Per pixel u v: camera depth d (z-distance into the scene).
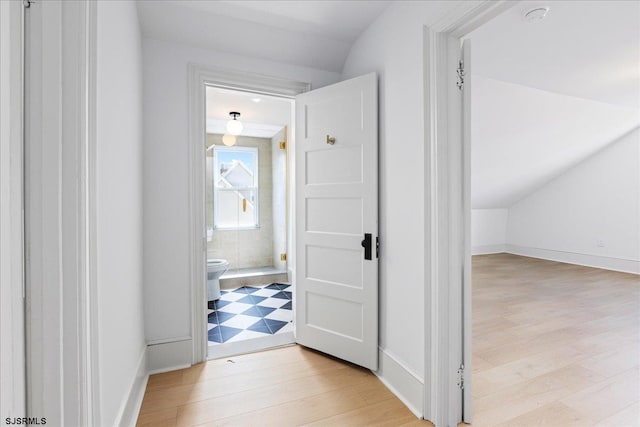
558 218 5.77
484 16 1.37
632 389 1.83
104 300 1.10
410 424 1.55
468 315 1.59
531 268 5.18
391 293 1.90
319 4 1.95
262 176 5.07
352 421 1.57
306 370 2.08
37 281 0.84
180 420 1.58
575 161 5.34
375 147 2.00
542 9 1.84
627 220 4.87
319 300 2.32
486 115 3.84
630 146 4.81
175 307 2.12
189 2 1.93
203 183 2.21
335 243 2.20
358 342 2.08
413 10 1.68
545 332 2.65
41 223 0.85
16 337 0.79
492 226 6.54
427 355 1.58
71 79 0.89
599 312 3.14
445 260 1.54
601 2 1.77
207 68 2.20
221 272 3.76
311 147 2.35
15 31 0.78
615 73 2.76
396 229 1.85
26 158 0.84
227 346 2.44
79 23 0.90
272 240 5.13
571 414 1.61
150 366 2.03
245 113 3.92
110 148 1.20
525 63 2.56
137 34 1.85
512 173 5.26
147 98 2.05
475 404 1.69
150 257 2.05
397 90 1.84
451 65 1.54
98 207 1.02
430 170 1.57
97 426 0.98
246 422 1.56
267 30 2.19
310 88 2.52
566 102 3.79
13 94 0.78
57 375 0.86
